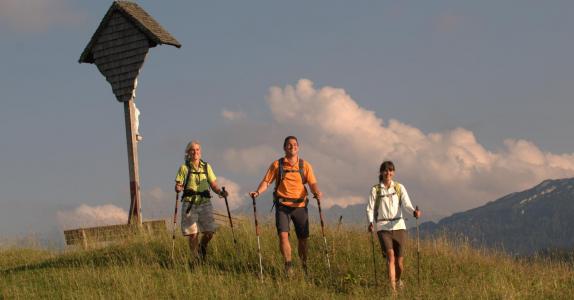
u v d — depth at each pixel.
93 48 19.27
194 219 12.80
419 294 10.54
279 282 10.97
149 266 12.72
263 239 14.03
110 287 11.18
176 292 10.66
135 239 15.02
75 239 16.95
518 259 13.20
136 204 18.25
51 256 16.02
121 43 19.03
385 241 11.11
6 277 12.58
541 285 11.41
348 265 12.56
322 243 13.71
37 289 11.41
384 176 11.32
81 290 11.04
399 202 11.34
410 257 13.17
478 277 11.98
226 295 10.48
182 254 13.39
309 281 11.40
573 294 10.98
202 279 11.38
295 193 11.94
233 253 13.36
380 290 10.91
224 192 12.84
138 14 19.05
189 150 12.98
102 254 14.55
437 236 14.10
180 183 12.87
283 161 12.04
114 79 19.02
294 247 13.54
